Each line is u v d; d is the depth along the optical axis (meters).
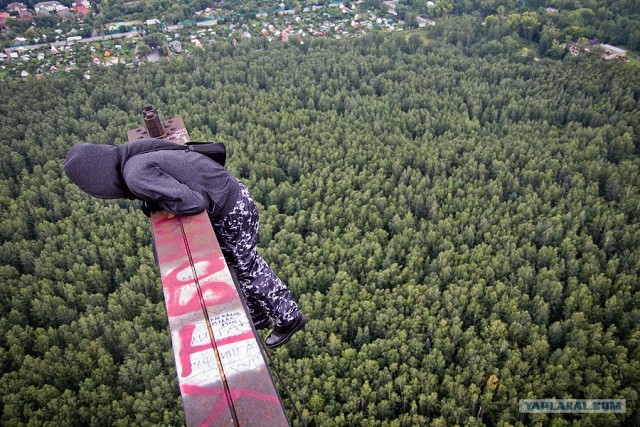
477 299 61.53
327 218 74.75
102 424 53.53
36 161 92.56
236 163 85.56
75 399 53.81
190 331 5.23
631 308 61.00
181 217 6.68
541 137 94.50
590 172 82.44
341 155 89.00
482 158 87.50
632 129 93.19
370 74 118.12
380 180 83.69
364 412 52.56
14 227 76.81
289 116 101.56
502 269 65.44
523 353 55.31
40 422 51.53
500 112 104.38
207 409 4.54
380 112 103.69
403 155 88.88
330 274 65.19
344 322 58.59
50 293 66.00
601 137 89.81
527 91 108.06
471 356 54.22
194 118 101.31
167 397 53.38
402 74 116.19
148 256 70.25
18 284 67.50
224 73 118.38
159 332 61.00
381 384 54.00
